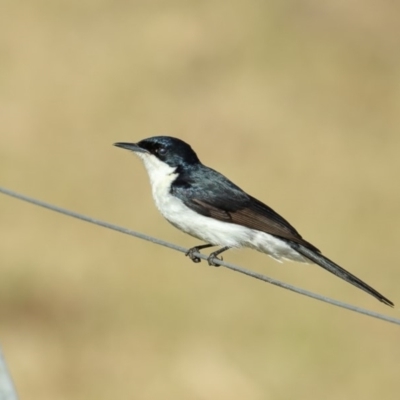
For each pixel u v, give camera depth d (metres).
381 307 16.17
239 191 9.91
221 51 26.77
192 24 27.53
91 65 25.20
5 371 6.38
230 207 9.77
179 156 10.15
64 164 20.69
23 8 26.86
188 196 9.82
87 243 17.42
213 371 14.26
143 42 26.58
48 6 27.19
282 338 15.20
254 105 24.48
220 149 22.67
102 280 16.25
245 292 16.06
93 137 22.22
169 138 10.23
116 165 20.72
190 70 25.73
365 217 19.80
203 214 9.79
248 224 9.69
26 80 23.98
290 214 19.94
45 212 18.30
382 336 15.65
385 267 17.94
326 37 28.05
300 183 21.19
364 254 18.41
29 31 25.97
